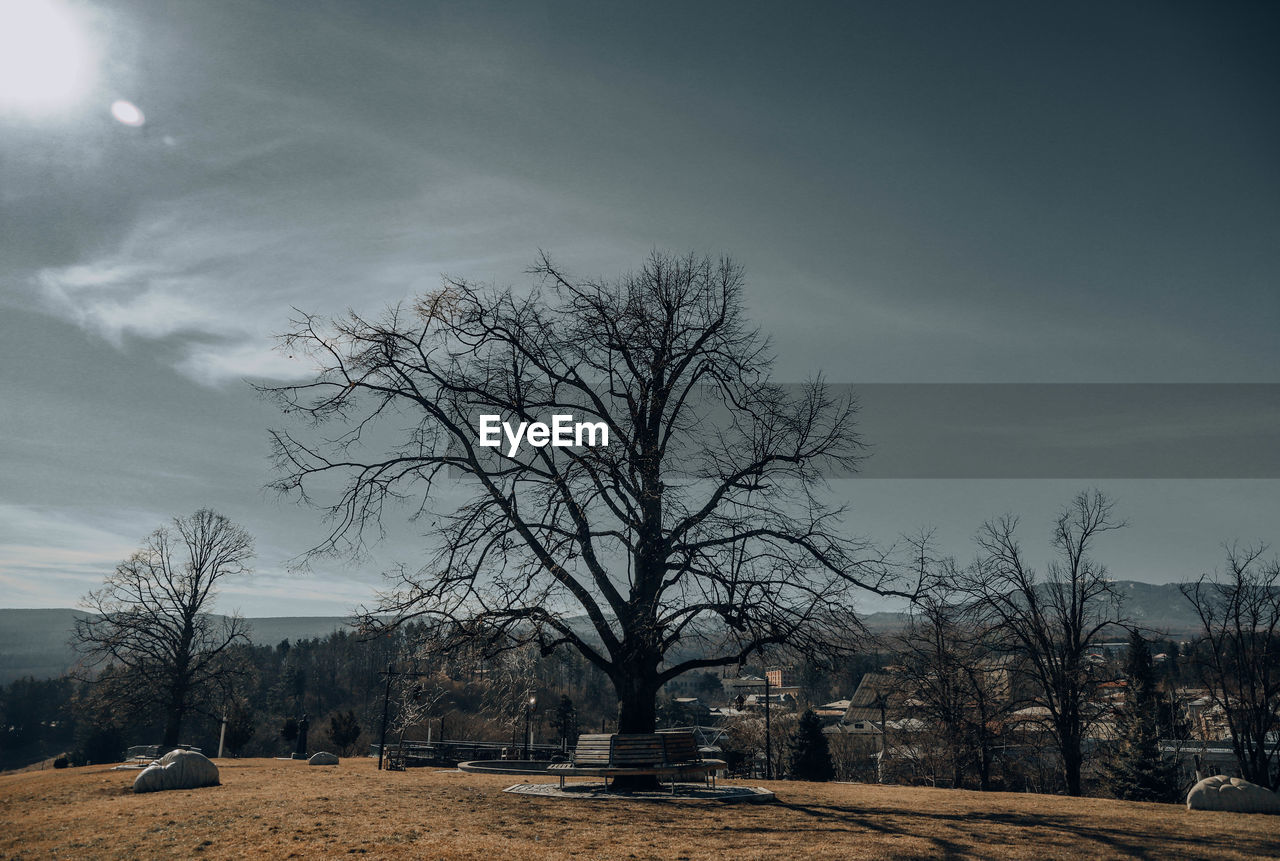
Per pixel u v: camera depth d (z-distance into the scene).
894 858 9.91
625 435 19.05
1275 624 35.62
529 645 18.12
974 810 14.79
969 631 33.16
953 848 10.56
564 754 29.20
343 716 52.22
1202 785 15.45
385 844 10.36
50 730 125.81
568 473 17.61
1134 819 13.59
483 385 19.69
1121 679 36.97
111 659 48.56
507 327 19.78
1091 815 14.16
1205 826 12.72
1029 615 33.69
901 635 32.06
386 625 17.83
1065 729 33.12
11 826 12.82
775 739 54.66
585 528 18.20
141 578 49.12
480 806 13.89
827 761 50.12
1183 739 42.72
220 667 51.38
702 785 18.64
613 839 10.99
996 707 35.06
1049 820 13.38
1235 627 36.41
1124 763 38.91
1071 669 32.97
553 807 13.95
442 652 17.69
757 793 16.73
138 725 53.31
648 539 18.16
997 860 9.84
